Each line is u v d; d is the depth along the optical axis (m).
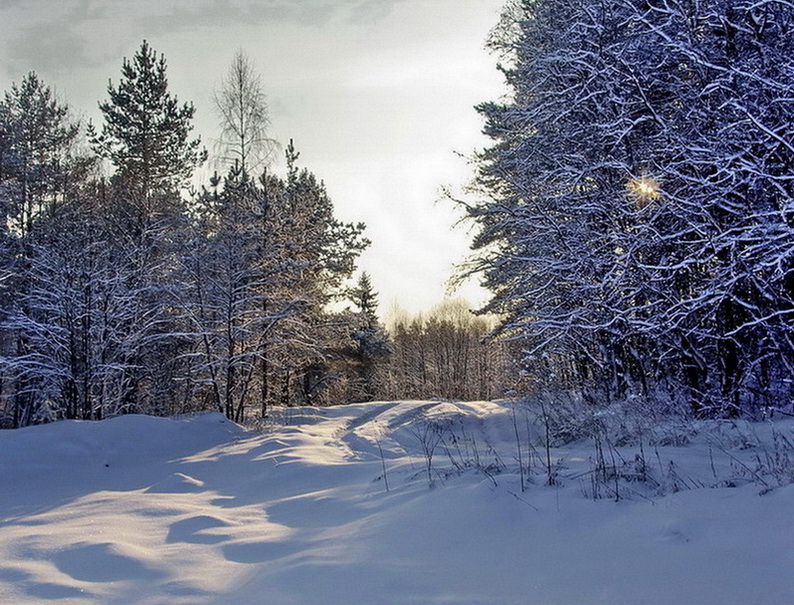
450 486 6.44
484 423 15.70
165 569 5.07
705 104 10.12
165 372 22.20
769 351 10.02
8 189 22.50
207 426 14.89
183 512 7.33
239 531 6.24
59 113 25.58
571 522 5.00
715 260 9.73
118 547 5.53
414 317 84.06
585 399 13.78
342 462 10.35
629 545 4.39
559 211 12.53
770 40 9.71
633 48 10.80
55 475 10.59
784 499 4.55
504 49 15.23
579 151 12.79
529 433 13.05
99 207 20.91
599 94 11.66
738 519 4.43
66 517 7.23
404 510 6.01
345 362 34.53
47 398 20.45
